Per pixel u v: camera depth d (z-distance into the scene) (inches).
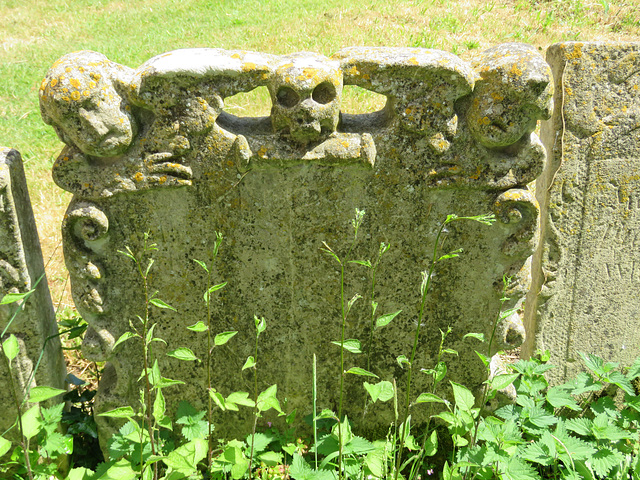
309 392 94.0
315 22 280.2
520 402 90.8
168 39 286.4
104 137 71.3
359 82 72.8
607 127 94.3
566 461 84.0
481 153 77.1
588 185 97.7
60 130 72.9
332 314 88.3
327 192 79.7
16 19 350.0
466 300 87.7
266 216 80.8
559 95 92.9
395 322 89.4
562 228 100.2
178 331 87.7
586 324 108.3
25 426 73.6
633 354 112.3
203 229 81.2
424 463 96.0
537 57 71.2
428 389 95.2
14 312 81.6
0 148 79.0
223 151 75.5
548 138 97.6
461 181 78.1
